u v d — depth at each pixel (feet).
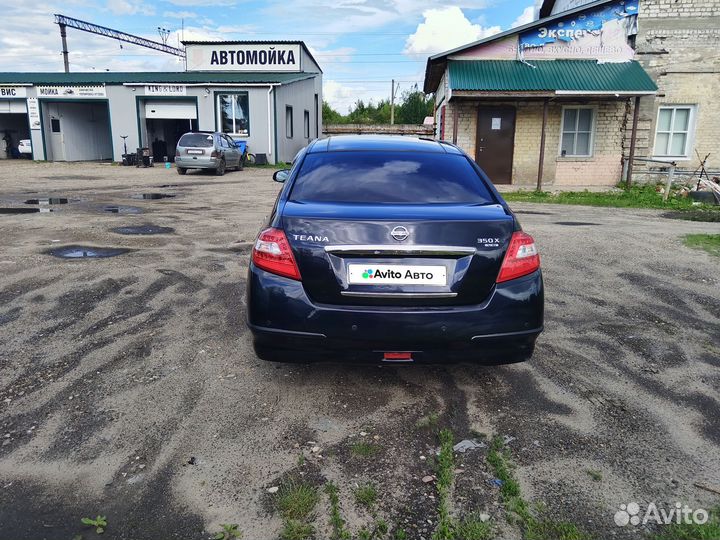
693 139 52.21
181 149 64.85
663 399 11.27
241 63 102.53
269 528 7.57
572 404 11.01
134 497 8.14
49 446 9.34
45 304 16.30
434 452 9.37
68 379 11.70
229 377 11.93
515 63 51.98
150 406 10.67
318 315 9.80
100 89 87.45
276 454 9.22
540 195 46.16
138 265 20.83
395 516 7.82
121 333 14.24
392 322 9.73
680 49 51.01
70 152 94.02
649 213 37.76
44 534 7.39
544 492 8.34
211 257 22.36
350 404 10.89
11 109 91.97
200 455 9.16
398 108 222.69
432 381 11.93
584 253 23.88
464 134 53.78
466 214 10.28
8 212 34.37
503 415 10.57
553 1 76.43
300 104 98.99
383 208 10.43
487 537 7.42
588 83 48.47
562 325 15.48
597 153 53.47
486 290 10.07
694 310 16.87
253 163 82.53
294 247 9.97
